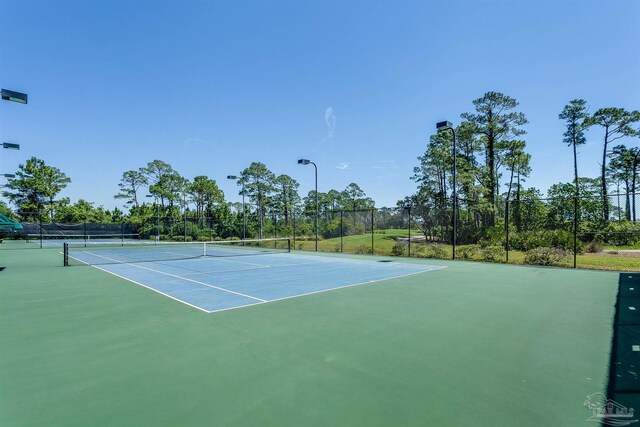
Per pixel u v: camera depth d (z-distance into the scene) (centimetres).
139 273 1154
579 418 268
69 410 283
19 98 1141
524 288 865
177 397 305
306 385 328
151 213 5375
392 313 610
